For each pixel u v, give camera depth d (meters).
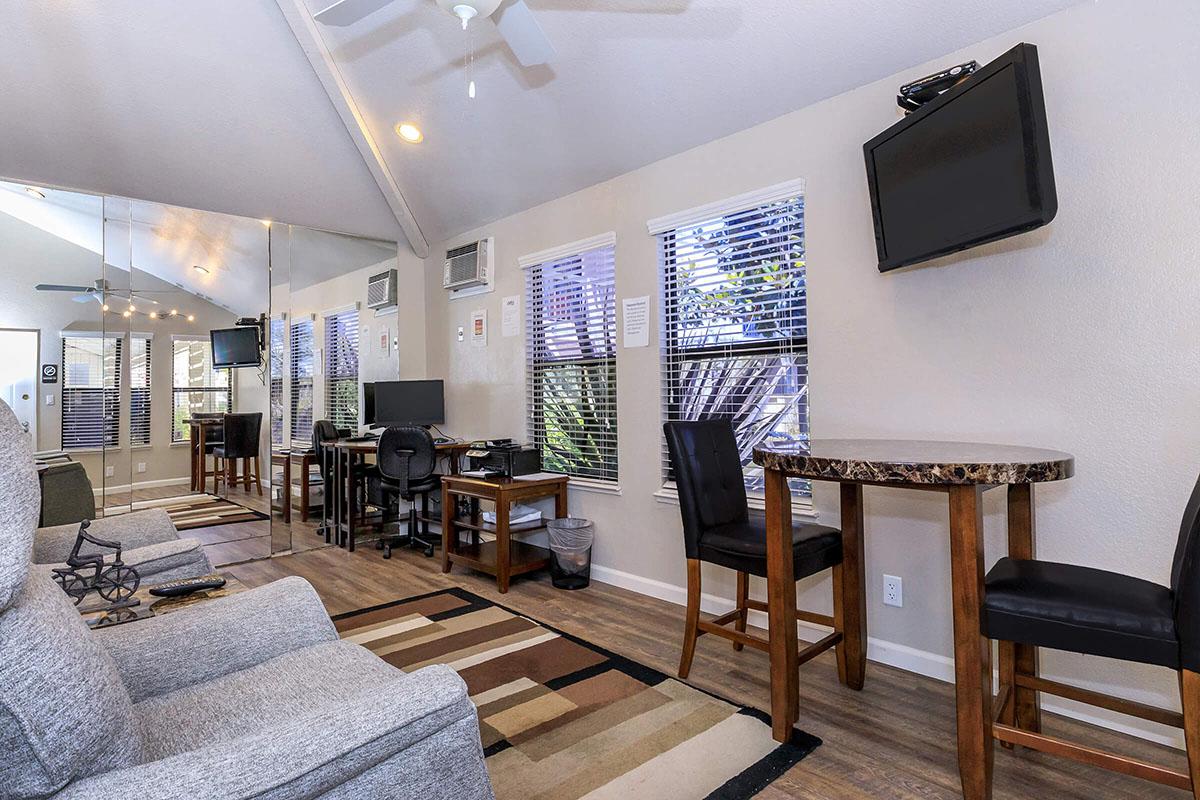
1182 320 1.93
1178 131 1.93
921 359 2.49
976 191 2.00
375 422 4.77
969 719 1.63
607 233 3.73
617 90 3.12
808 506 2.88
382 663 1.49
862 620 2.35
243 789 0.82
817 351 2.80
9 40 2.96
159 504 4.50
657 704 2.24
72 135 3.51
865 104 2.62
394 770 1.00
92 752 0.90
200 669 1.43
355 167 4.35
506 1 2.02
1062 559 2.16
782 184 2.88
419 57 3.30
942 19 2.29
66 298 4.48
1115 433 2.05
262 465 4.83
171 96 3.43
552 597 3.51
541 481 3.82
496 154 3.90
